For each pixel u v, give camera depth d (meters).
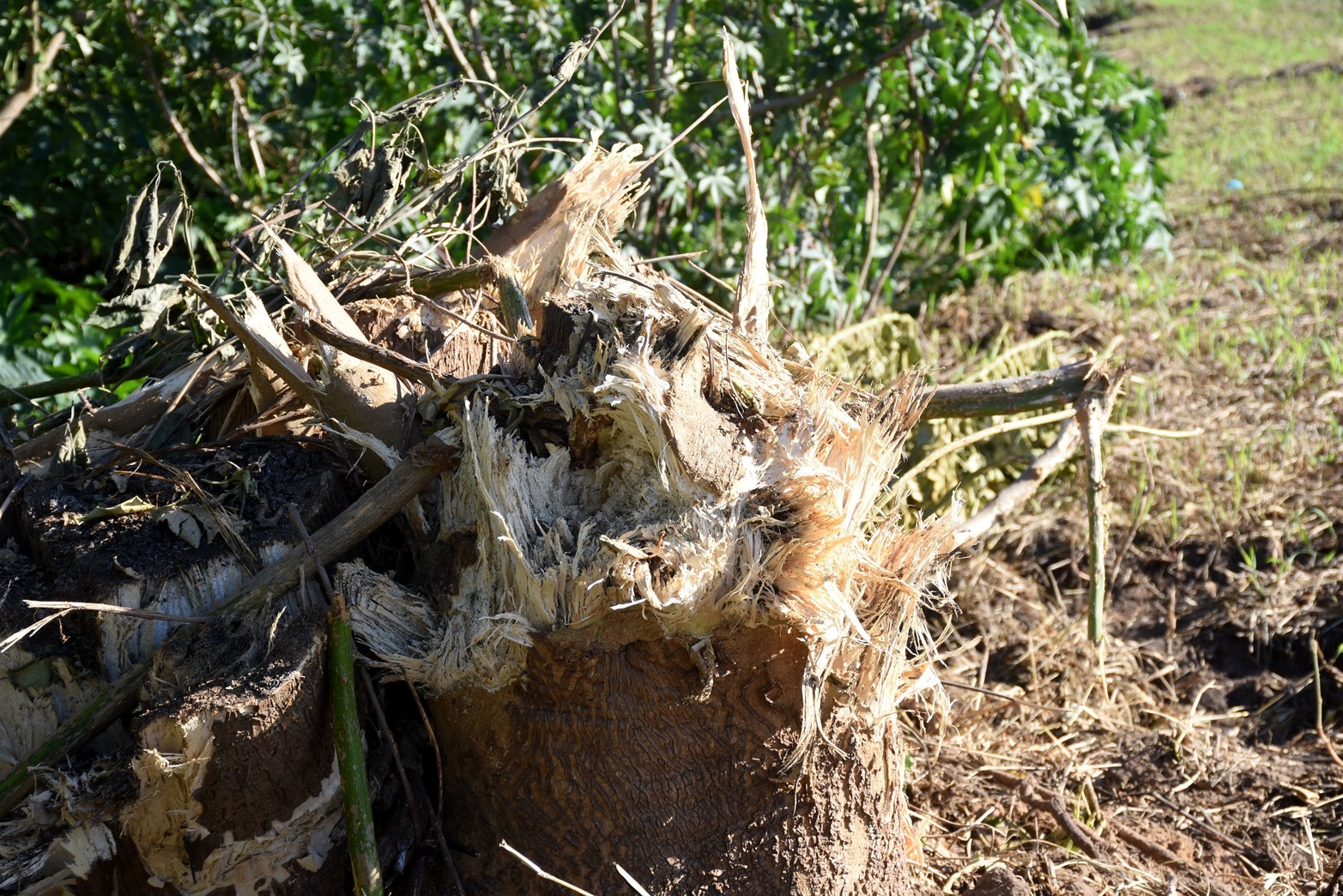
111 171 5.38
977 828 2.48
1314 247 6.23
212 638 1.64
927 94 5.07
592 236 2.18
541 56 4.38
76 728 1.61
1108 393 2.41
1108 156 5.51
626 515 1.63
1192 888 2.29
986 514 2.64
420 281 2.26
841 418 1.68
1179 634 3.27
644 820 1.68
